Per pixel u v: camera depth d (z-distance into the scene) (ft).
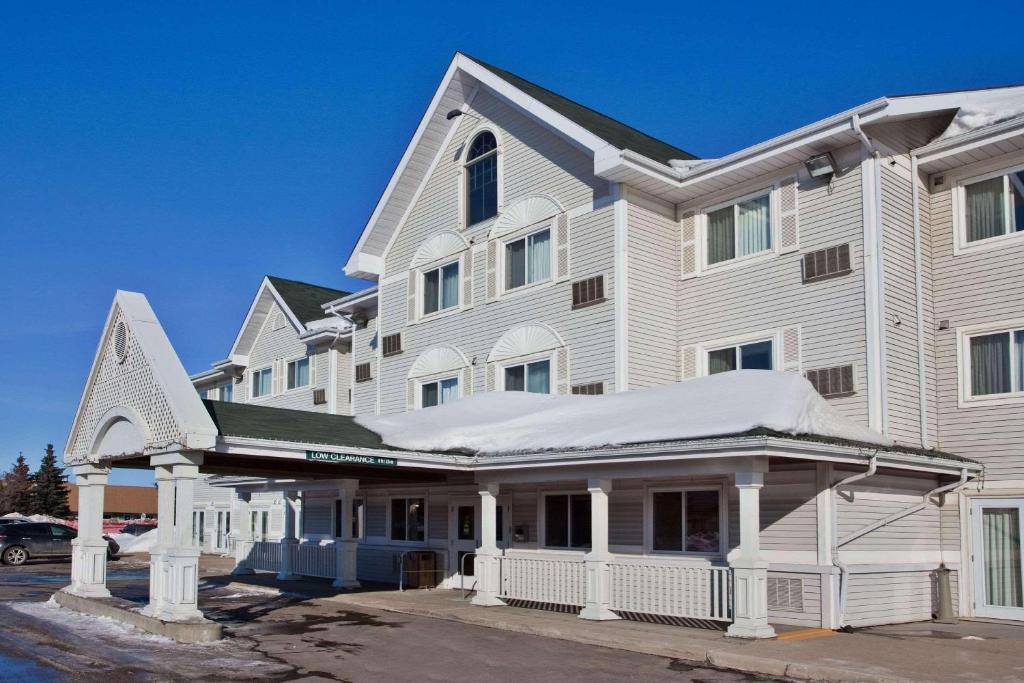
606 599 48.55
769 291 58.70
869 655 37.52
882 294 52.85
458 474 66.54
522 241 69.87
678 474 45.32
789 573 47.16
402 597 61.36
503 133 72.18
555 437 52.54
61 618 51.85
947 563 53.36
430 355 76.38
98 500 59.67
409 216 81.00
